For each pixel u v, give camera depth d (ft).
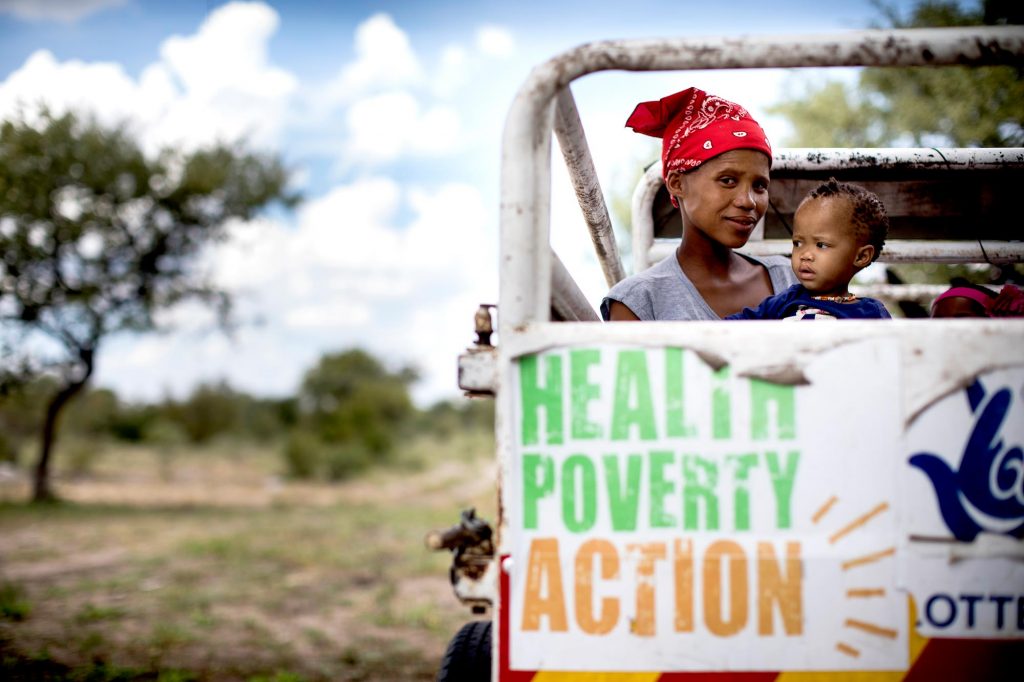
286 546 36.55
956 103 24.90
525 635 4.72
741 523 4.69
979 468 4.64
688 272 7.59
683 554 4.69
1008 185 9.57
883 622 4.63
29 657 18.26
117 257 53.57
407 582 29.01
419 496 64.69
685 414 4.73
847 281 6.67
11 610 22.84
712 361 4.74
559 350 4.80
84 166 49.21
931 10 25.30
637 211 10.10
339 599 26.04
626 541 4.72
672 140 7.22
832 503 4.67
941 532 4.64
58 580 28.89
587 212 8.17
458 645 6.91
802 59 4.86
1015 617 4.60
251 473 89.71
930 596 4.62
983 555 4.61
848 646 4.63
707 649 4.66
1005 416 4.64
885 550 4.64
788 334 4.72
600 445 4.75
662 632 4.67
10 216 47.67
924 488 4.65
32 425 102.47
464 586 5.11
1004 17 21.27
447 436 126.11
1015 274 10.32
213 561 33.01
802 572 4.66
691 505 4.71
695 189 7.05
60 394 56.54
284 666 18.53
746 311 7.06
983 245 9.80
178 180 53.06
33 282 49.24
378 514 49.49
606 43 4.95
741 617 4.66
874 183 9.65
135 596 26.17
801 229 6.65
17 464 88.94
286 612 24.38
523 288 4.92
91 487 71.92
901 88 28.14
